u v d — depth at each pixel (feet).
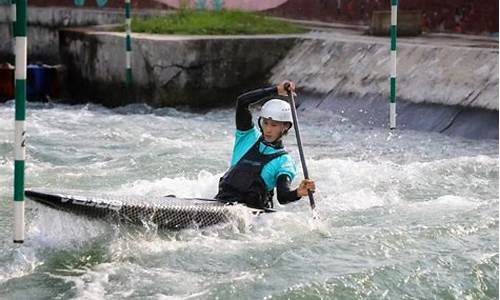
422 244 91.76
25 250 89.30
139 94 204.03
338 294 78.33
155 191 114.11
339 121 180.14
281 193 94.07
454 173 128.67
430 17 223.30
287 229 95.35
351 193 115.96
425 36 213.46
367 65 189.67
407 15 214.28
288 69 203.62
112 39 208.03
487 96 164.14
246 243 91.45
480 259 86.58
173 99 200.03
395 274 82.58
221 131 170.71
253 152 96.63
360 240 92.58
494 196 115.75
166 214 91.40
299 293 77.87
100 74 213.05
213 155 140.77
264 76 206.39
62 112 197.88
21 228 84.89
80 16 276.41
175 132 168.66
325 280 80.43
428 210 106.93
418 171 129.70
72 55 221.87
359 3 242.37
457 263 85.76
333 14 249.75
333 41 201.67
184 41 198.70
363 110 180.45
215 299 77.00
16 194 84.43
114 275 83.20
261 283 80.43
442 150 149.07
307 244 91.30
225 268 84.94
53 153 142.92
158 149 147.02
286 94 97.04
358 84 187.11
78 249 89.10
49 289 80.48
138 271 84.07
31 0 297.53
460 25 217.15
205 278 82.33
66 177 124.16
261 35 213.05
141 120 184.75
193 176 124.98
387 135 164.35
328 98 189.37
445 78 174.29
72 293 79.10
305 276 82.02
